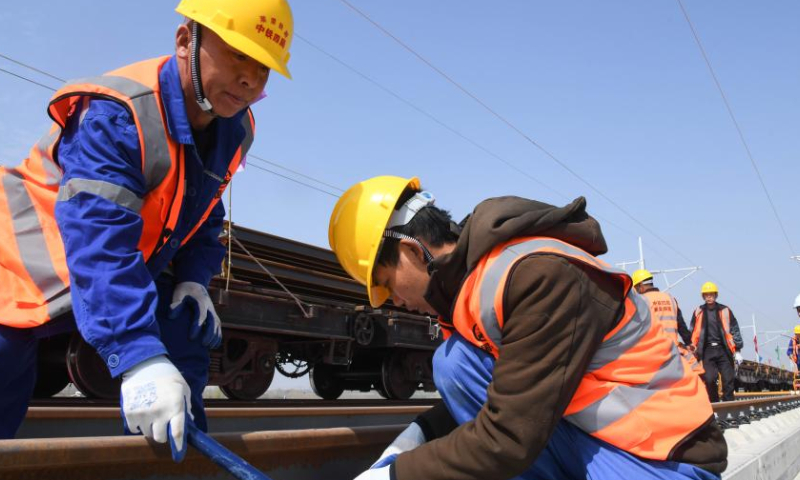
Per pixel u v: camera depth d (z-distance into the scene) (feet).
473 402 6.31
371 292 6.92
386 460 6.04
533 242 5.61
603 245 6.07
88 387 16.94
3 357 6.15
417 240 6.47
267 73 6.47
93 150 5.74
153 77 6.23
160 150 6.04
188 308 7.32
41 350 18.07
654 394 5.70
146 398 4.90
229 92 6.33
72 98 6.14
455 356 6.31
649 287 28.63
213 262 7.69
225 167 7.16
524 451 5.07
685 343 28.55
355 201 6.99
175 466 5.20
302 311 22.85
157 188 6.17
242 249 21.66
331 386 33.58
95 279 5.31
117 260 5.41
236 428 12.59
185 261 7.51
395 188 6.76
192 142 6.30
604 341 5.62
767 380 90.99
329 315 24.48
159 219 6.41
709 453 5.73
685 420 5.67
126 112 5.90
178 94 6.29
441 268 5.93
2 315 6.05
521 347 5.18
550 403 5.11
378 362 31.30
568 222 5.90
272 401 23.27
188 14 6.20
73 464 4.31
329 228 7.29
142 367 5.13
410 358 30.45
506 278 5.36
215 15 6.13
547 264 5.29
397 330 27.40
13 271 6.12
